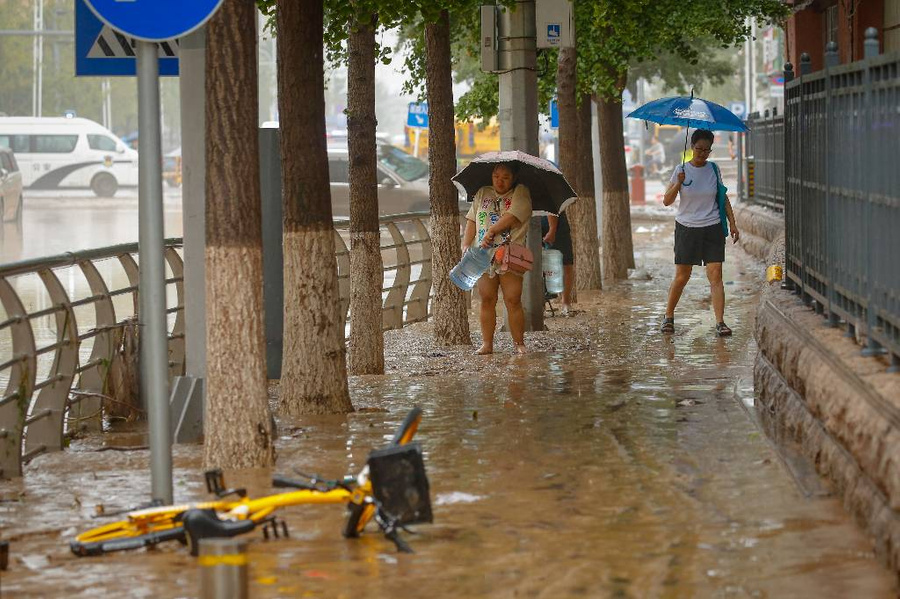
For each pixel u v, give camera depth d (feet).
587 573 31.45
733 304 91.76
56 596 30.68
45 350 47.37
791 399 45.37
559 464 43.06
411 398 57.31
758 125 152.56
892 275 35.53
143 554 33.91
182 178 50.06
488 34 76.59
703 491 38.86
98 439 51.96
